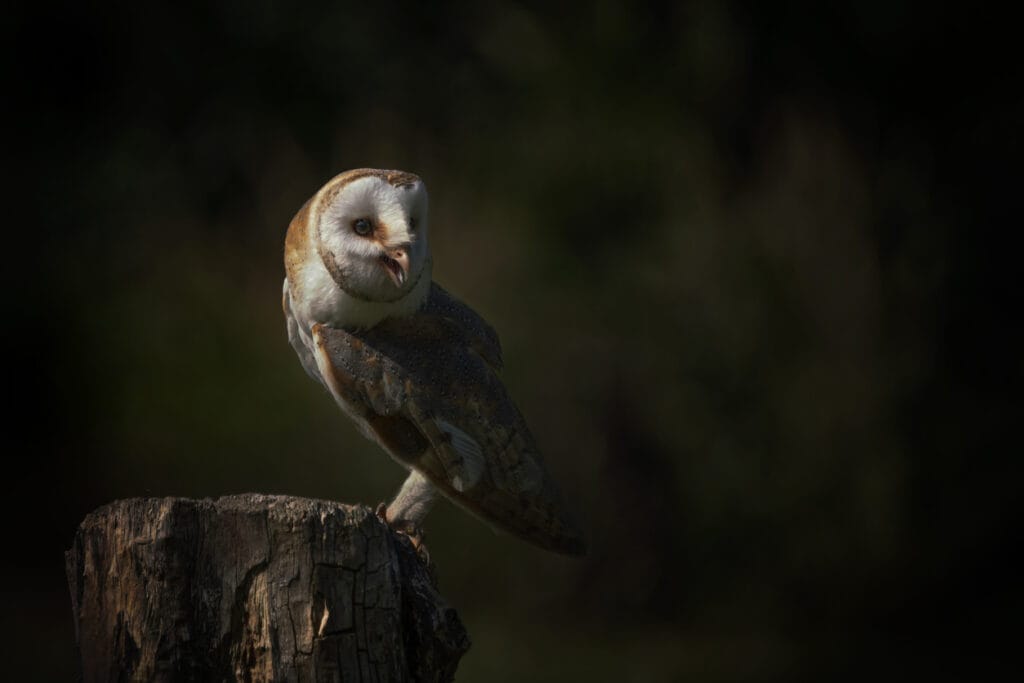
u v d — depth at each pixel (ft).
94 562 37.42
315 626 37.35
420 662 37.52
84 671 37.40
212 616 37.37
